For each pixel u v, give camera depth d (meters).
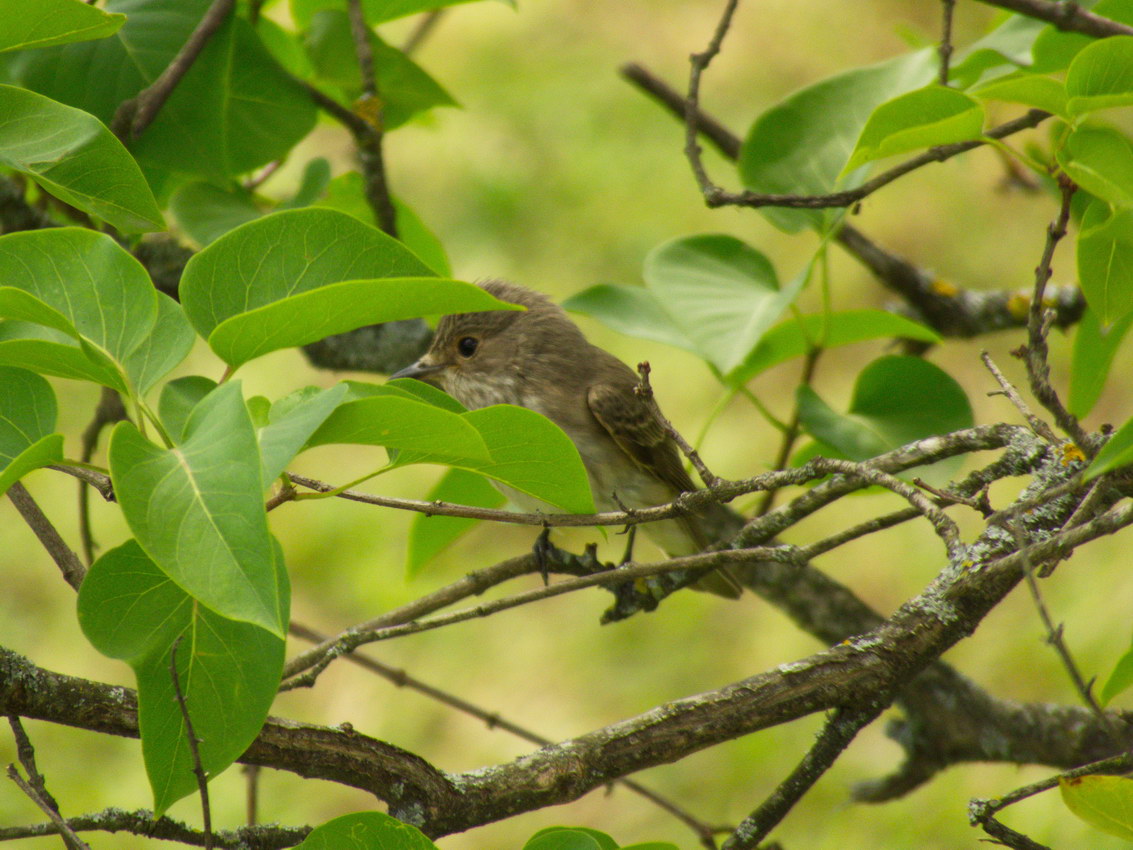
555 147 16.75
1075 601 12.57
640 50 17.64
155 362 3.78
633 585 6.55
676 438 5.05
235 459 3.12
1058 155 4.43
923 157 5.61
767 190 7.09
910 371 7.15
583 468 4.24
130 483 3.10
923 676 7.79
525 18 17.94
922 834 11.22
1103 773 4.52
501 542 15.12
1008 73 6.59
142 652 3.85
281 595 3.37
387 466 4.14
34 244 3.77
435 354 9.17
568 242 16.03
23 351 3.52
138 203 4.41
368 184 7.48
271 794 11.80
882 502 14.39
